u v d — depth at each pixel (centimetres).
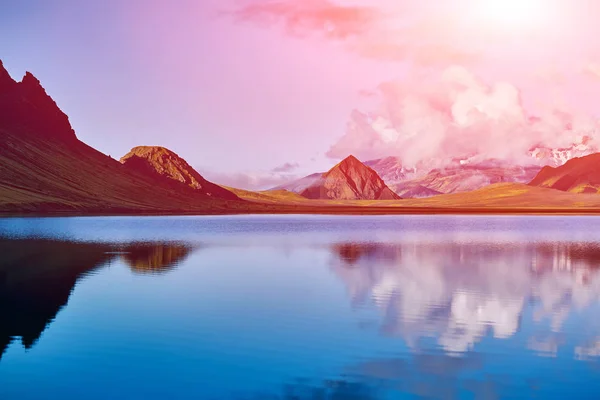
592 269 4700
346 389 1845
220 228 11481
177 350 2231
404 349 2269
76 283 3822
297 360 2125
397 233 9938
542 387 1872
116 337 2405
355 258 5512
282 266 4822
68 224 12288
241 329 2548
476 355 2202
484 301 3266
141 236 8575
